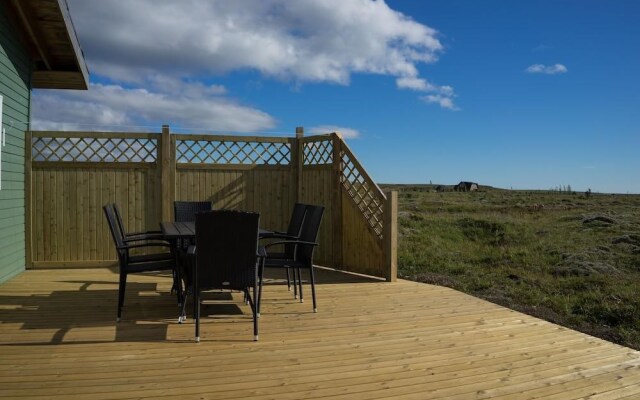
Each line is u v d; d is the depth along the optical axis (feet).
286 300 16.80
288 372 9.97
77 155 22.56
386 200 20.58
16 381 9.16
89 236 22.72
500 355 11.38
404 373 10.08
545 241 32.68
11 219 20.01
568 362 10.97
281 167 25.12
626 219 41.37
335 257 23.47
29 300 16.01
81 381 9.21
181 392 8.79
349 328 13.42
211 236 11.93
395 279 20.67
